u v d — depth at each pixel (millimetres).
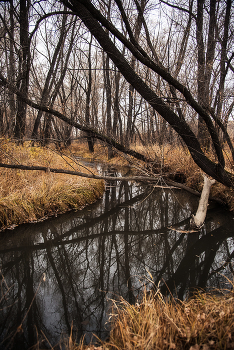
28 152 6973
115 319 2438
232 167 5668
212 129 4441
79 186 7027
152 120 8609
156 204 7535
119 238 5258
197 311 2121
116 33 3703
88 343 2270
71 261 4227
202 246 4598
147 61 3896
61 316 2768
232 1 5449
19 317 2734
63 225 5480
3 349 2225
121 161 13352
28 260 4156
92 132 6008
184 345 1726
